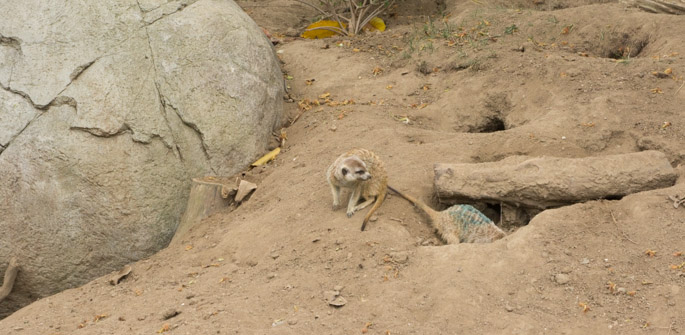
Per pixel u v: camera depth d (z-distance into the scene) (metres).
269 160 4.18
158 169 3.94
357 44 5.24
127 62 3.97
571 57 4.57
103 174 3.83
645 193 3.39
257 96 4.25
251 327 3.04
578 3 5.96
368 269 3.25
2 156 3.79
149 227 3.91
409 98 4.58
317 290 3.19
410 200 3.60
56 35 3.91
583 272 3.11
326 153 4.04
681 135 3.82
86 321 3.27
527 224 3.57
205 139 4.06
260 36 4.48
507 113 4.37
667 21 4.78
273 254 3.44
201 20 4.20
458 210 3.47
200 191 3.94
